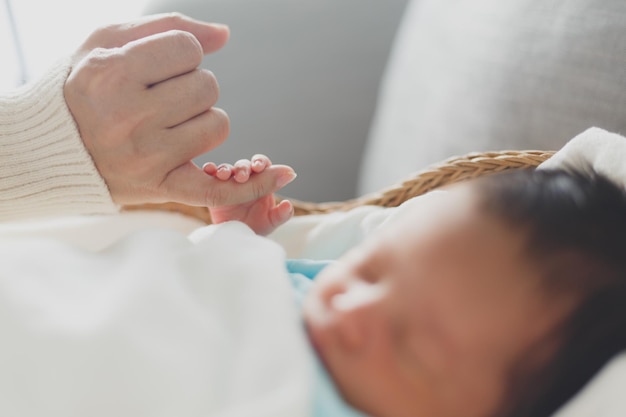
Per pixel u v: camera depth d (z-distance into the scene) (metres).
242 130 1.52
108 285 0.62
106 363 0.55
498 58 1.03
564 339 0.58
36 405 0.54
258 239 0.71
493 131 1.02
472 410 0.58
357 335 0.58
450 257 0.59
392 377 0.58
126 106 0.72
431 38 1.26
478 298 0.58
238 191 0.75
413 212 0.65
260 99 1.53
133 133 0.74
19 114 0.76
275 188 0.76
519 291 0.58
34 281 0.62
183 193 0.75
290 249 0.89
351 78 1.56
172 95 0.73
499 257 0.59
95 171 0.76
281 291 0.62
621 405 0.57
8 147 0.77
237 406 0.54
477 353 0.58
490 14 1.08
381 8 1.58
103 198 0.78
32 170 0.77
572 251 0.59
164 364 0.55
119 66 0.73
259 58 1.54
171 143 0.74
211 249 0.68
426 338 0.58
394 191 0.89
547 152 0.83
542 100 0.95
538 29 0.98
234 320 0.61
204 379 0.56
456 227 0.60
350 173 1.54
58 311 0.59
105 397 0.54
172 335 0.58
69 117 0.74
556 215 0.60
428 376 0.58
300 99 1.54
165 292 0.61
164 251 0.67
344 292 0.61
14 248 0.66
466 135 1.07
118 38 0.81
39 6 1.93
